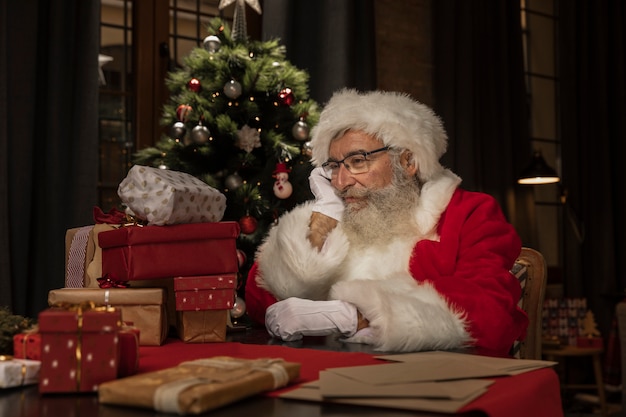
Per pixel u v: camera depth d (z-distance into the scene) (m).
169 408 0.72
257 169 2.64
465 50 4.47
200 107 2.54
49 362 0.82
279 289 1.65
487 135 4.62
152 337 1.21
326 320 1.37
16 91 2.99
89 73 3.09
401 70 4.41
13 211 2.93
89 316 0.83
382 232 1.66
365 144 1.71
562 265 5.24
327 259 1.60
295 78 2.69
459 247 1.61
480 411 0.75
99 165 3.53
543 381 0.93
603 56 5.18
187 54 3.81
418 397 0.79
